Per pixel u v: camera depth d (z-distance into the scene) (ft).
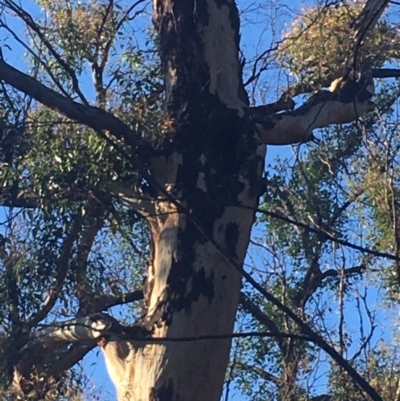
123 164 27.89
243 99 28.63
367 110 31.63
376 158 26.71
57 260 32.83
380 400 16.81
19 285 32.76
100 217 31.71
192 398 24.89
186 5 29.09
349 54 29.86
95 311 34.27
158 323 25.62
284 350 31.32
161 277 26.18
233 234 26.48
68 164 29.55
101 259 35.50
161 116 29.07
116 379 25.79
